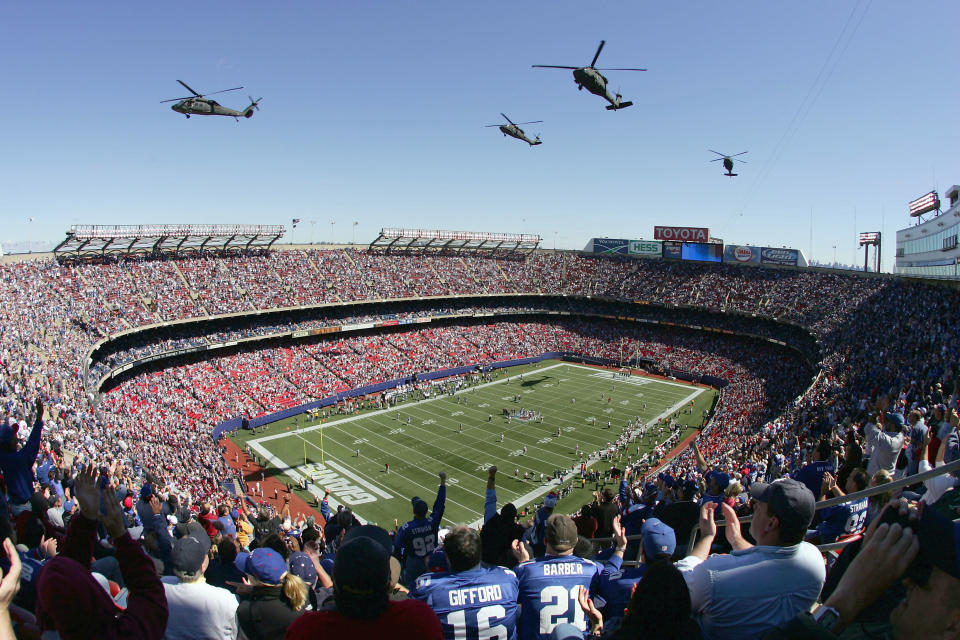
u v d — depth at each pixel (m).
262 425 65.19
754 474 25.70
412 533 11.43
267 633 6.72
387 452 58.12
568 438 62.78
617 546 7.53
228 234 85.81
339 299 90.19
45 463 18.95
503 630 6.23
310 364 80.12
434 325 103.75
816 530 9.27
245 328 81.31
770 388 70.12
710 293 99.62
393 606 4.70
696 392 81.44
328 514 38.75
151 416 56.41
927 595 3.24
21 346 47.28
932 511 3.37
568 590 6.75
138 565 4.86
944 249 54.75
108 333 62.41
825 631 3.42
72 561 4.43
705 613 5.11
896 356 44.62
